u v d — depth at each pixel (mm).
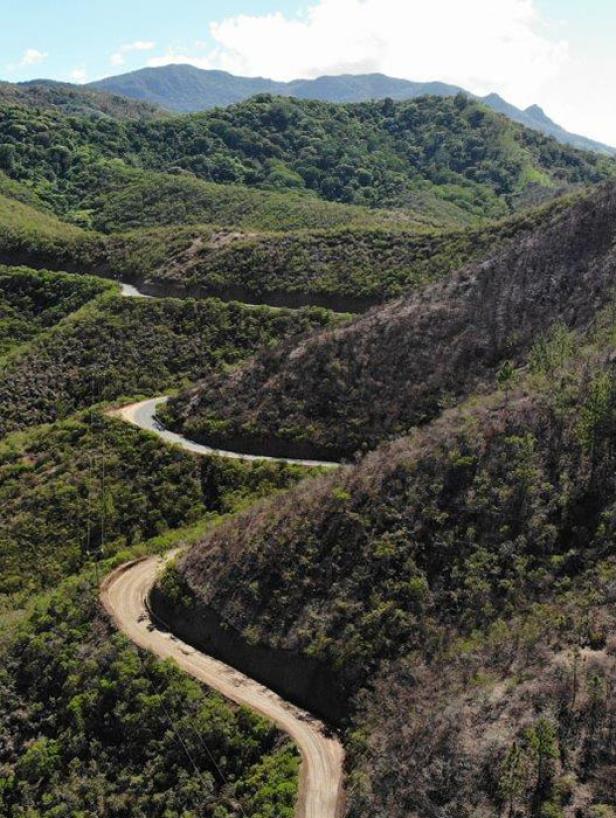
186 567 46094
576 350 51406
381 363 65625
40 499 62000
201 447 65500
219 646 41156
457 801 27094
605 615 31234
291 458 62219
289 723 35406
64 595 48125
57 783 37000
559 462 39719
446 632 35156
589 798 24797
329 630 37844
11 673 43438
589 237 66812
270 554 42938
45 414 82125
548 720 27531
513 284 66875
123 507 60188
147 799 34406
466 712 30047
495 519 38750
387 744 31500
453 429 45781
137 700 38531
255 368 72000
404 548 39562
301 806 30984
